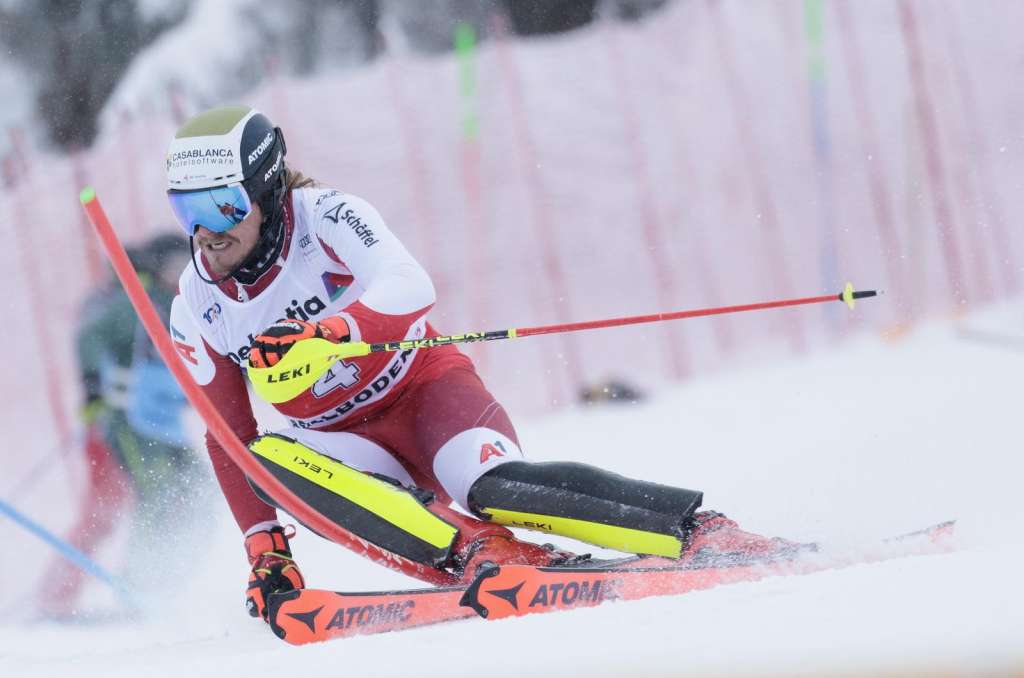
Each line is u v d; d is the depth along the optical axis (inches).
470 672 303.3
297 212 495.5
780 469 802.2
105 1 1519.4
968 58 1568.7
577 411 1263.5
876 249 1482.5
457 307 1471.5
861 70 1577.3
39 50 1509.6
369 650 351.3
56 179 1475.1
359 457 518.9
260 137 475.2
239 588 825.5
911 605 294.4
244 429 530.3
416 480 540.4
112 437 936.9
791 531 641.6
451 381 522.6
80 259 1418.6
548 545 474.9
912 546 418.6
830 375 1183.6
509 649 318.7
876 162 1535.4
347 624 425.7
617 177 1520.7
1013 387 828.0
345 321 455.5
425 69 1560.0
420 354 530.0
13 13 1512.1
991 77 1560.0
